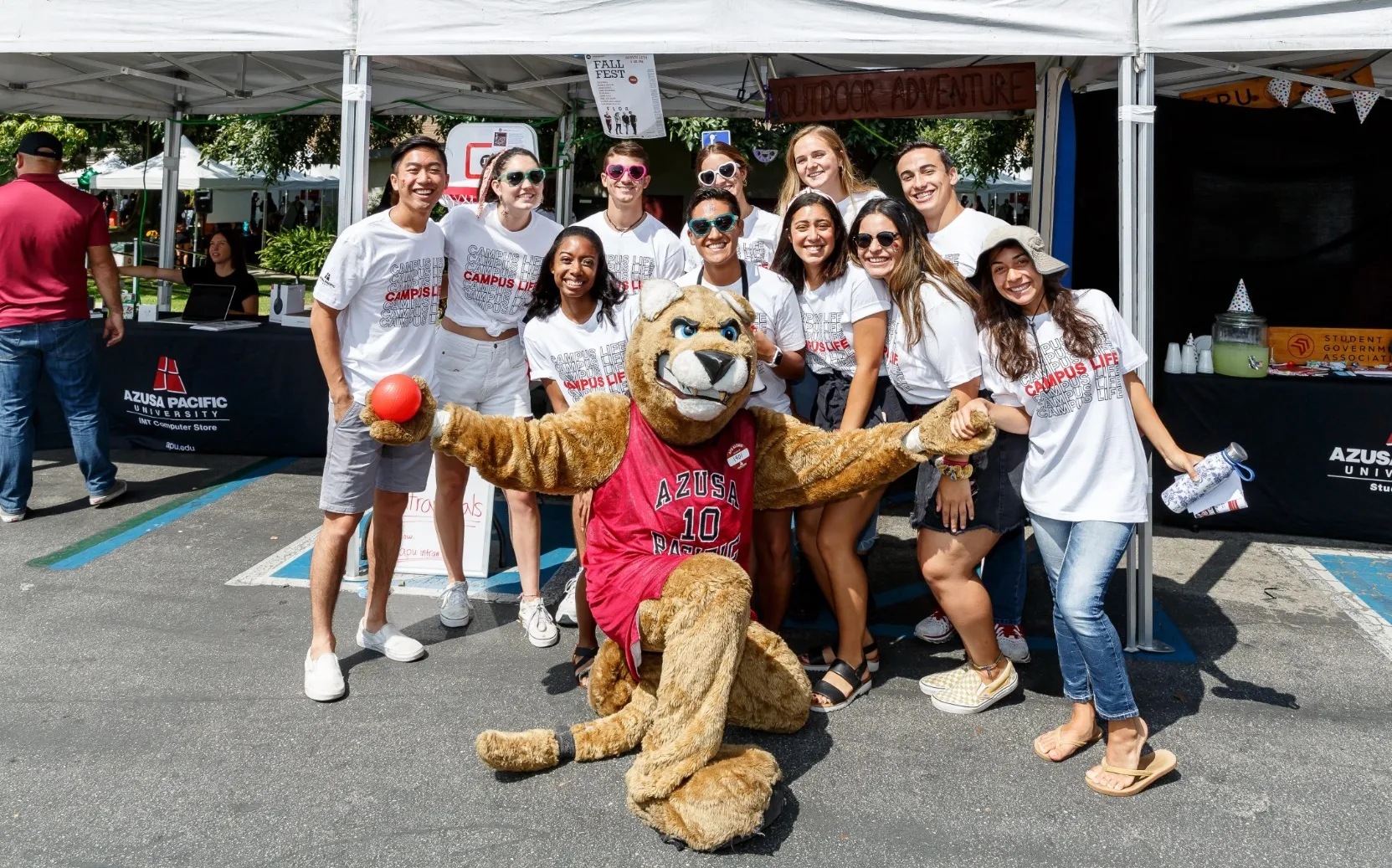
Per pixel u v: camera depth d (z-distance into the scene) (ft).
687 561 10.01
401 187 12.84
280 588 16.39
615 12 14.80
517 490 10.55
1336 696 12.90
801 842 9.57
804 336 12.92
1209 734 11.80
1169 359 20.49
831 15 14.43
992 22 14.06
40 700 12.35
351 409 12.54
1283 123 22.99
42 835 9.55
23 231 18.85
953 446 9.80
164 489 22.11
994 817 10.02
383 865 9.18
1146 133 13.88
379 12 15.23
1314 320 23.41
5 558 17.57
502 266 14.55
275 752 11.16
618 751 11.02
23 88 26.03
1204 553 18.79
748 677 11.37
